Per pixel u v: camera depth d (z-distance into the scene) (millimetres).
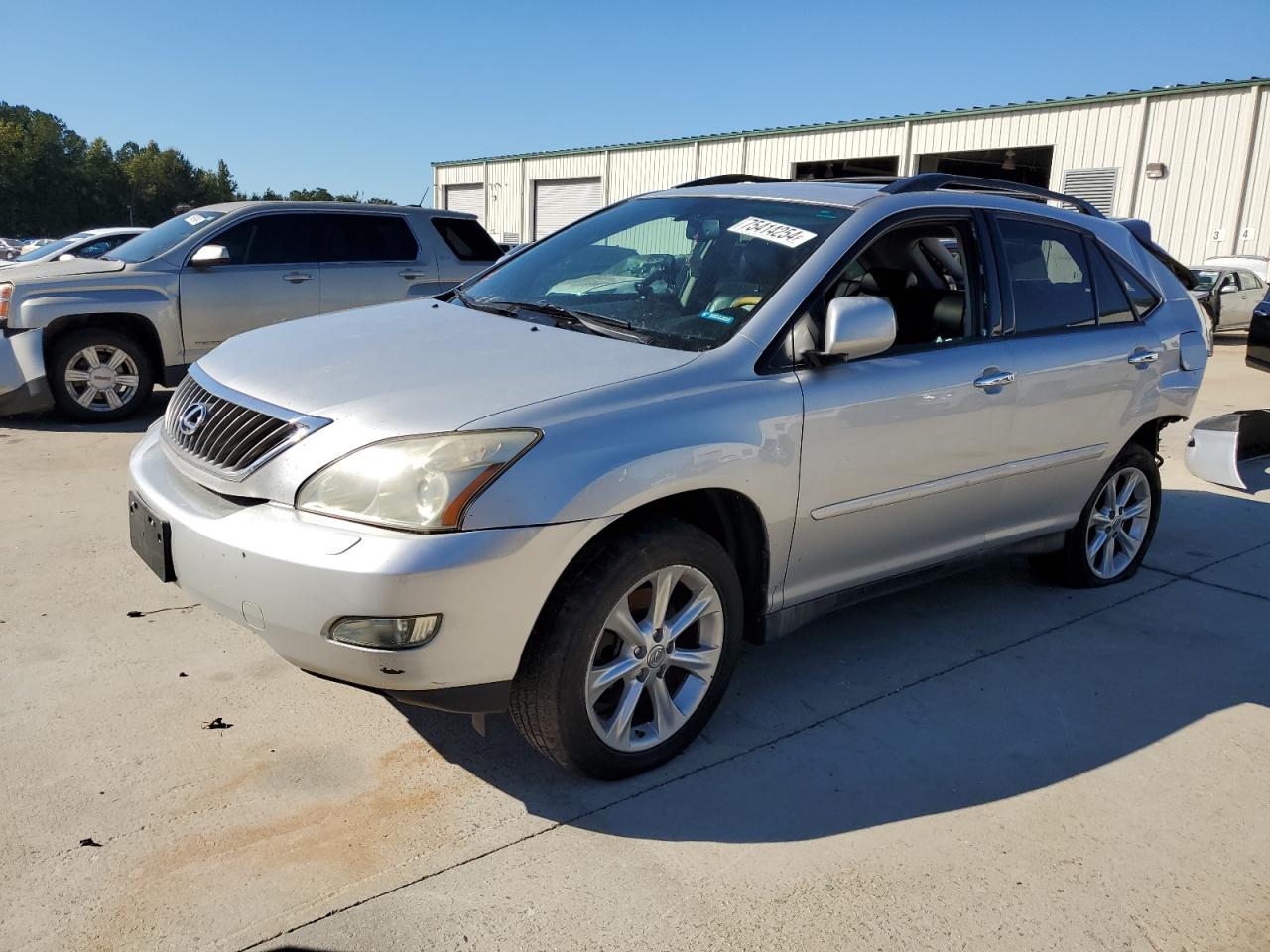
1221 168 21094
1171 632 4316
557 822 2748
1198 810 2975
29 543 4648
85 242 14273
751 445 2996
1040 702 3607
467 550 2469
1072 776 3123
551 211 35688
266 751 3016
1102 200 22984
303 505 2582
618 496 2680
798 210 3717
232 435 2818
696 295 3449
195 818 2674
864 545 3523
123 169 117000
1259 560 5352
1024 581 4895
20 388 7145
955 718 3457
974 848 2732
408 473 2500
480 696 2619
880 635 4145
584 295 3695
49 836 2564
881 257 3664
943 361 3625
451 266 9180
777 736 3271
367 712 3275
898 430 3449
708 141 30047
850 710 3475
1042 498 4227
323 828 2666
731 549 3236
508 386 2799
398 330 3396
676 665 3045
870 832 2779
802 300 3275
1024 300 4035
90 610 3936
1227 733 3453
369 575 2426
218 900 2371
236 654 3625
